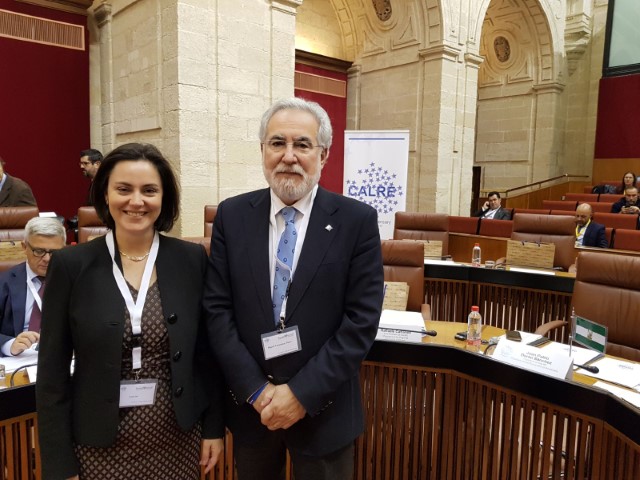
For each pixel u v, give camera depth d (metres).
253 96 5.87
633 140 10.80
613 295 2.40
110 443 1.17
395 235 4.85
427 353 2.00
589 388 1.61
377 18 8.69
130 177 1.17
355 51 9.15
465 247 5.46
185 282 1.30
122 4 6.00
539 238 4.34
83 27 6.46
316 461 1.35
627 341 2.34
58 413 1.17
